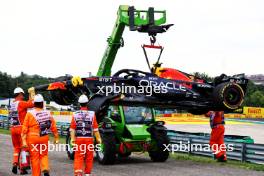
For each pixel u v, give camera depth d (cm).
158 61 1263
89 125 903
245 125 3900
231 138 1455
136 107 1277
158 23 1297
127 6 1348
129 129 1223
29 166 992
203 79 1268
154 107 1283
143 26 1220
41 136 861
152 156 1271
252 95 7381
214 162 1247
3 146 1636
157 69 1264
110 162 1184
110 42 1414
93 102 1181
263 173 1055
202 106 1225
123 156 1358
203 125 3644
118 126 1247
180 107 1256
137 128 1237
